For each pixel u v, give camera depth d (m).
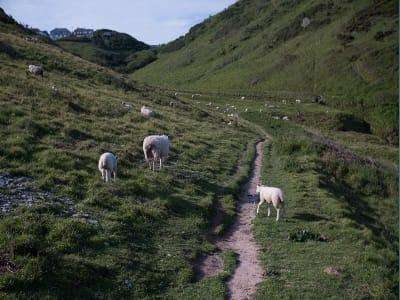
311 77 127.56
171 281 15.12
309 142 39.34
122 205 19.58
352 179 33.56
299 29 162.38
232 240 19.45
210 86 148.00
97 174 22.58
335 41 139.00
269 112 85.69
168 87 160.25
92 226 16.92
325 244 19.06
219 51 184.38
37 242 14.81
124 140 30.06
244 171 30.88
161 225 18.95
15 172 20.28
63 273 13.70
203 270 16.34
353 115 92.94
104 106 37.88
